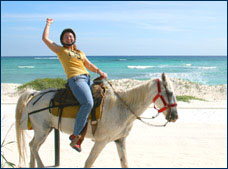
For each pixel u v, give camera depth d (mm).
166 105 4672
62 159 6438
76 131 4809
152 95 4820
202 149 7191
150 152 6934
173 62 85188
